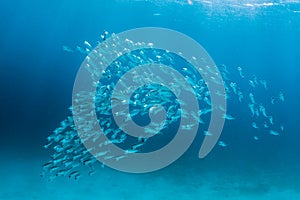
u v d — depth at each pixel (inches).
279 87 1012.5
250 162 575.2
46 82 948.6
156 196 400.8
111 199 386.6
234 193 426.6
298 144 709.9
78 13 837.2
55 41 912.3
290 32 799.1
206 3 770.8
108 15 837.2
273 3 717.9
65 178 434.3
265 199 413.4
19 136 714.2
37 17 866.1
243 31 806.5
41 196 386.6
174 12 804.0
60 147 321.1
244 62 985.5
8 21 871.7
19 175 456.1
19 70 935.0
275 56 981.8
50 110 890.1
